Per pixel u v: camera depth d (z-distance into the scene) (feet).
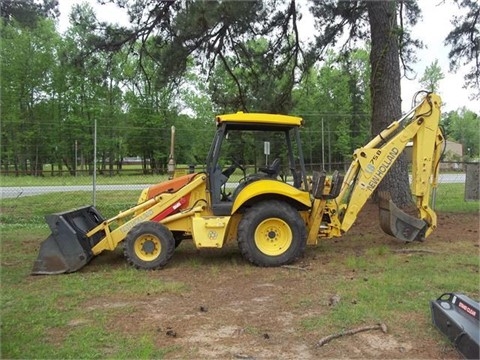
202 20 32.96
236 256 23.48
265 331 13.42
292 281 18.69
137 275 19.93
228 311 15.19
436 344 12.32
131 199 50.31
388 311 14.66
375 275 19.03
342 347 12.25
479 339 10.79
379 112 35.32
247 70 43.06
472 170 46.57
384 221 24.93
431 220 24.32
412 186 24.52
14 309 15.61
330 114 135.95
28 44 116.37
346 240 27.22
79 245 20.65
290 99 42.73
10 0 33.68
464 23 42.63
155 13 35.81
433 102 24.02
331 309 15.06
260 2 33.86
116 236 21.72
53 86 121.60
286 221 21.33
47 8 34.91
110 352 12.09
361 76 129.59
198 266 21.42
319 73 135.33
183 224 22.33
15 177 79.77
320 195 22.33
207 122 126.52
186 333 13.35
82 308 15.72
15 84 115.65
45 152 112.57
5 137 107.14
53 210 43.45
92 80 39.34
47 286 18.43
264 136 23.07
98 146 117.91
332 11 35.76
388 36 32.30
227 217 21.62
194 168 24.86
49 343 12.72
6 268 21.57
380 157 23.66
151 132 121.70
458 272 19.20
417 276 18.69
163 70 37.27
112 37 36.65
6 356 11.86
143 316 14.84
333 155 136.36
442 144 24.77
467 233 28.22
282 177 23.12
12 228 33.65
